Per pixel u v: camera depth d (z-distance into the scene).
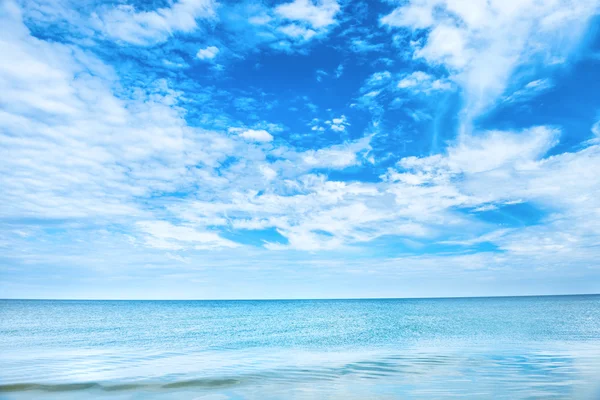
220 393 13.80
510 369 17.45
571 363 18.84
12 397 13.55
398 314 81.31
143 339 36.28
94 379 16.45
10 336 39.62
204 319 72.62
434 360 20.62
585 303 137.88
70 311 109.50
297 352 25.66
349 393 13.48
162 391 14.19
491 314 72.75
